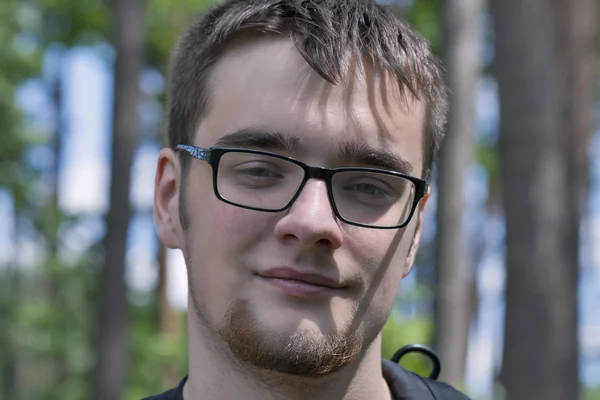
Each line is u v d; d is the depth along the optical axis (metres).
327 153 1.57
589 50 9.84
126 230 7.96
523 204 4.33
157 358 12.34
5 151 15.34
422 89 1.73
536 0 4.37
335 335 1.54
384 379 1.85
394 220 1.62
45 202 16.05
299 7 1.65
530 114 4.33
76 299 14.11
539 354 4.31
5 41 14.41
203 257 1.63
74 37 13.57
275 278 1.54
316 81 1.58
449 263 6.16
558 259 4.36
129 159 7.95
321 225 1.51
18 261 16.38
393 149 1.62
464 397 1.86
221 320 1.58
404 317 8.66
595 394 13.56
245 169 1.58
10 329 14.38
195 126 1.72
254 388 1.59
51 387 14.10
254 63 1.62
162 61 12.98
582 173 10.54
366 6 1.70
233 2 1.78
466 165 6.23
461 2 6.25
